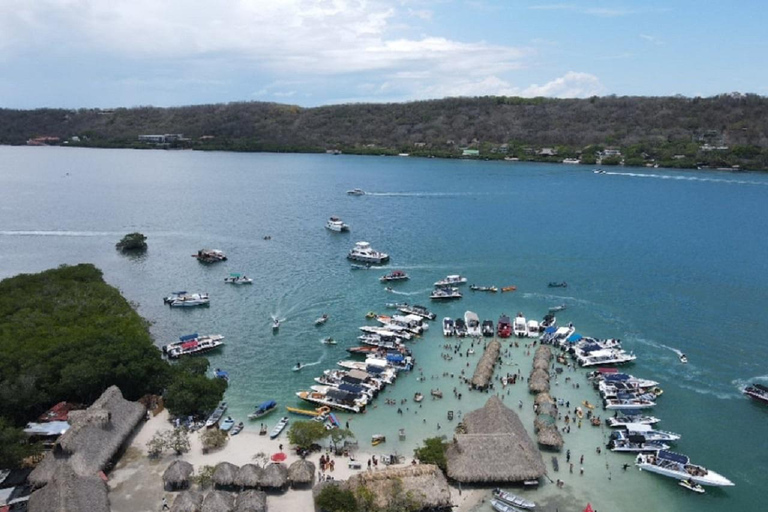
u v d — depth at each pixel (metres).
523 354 133.00
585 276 194.25
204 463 90.44
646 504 84.44
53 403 102.50
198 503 78.00
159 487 84.19
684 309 163.88
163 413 105.12
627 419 104.75
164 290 179.00
